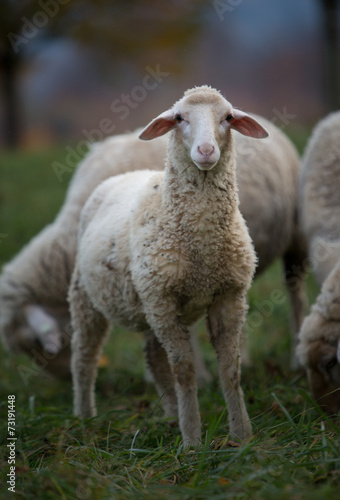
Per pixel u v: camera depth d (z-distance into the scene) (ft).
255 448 23.17
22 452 25.18
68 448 25.26
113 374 41.96
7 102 151.23
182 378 26.20
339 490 19.34
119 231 28.35
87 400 32.78
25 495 21.45
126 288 27.94
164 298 26.12
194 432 25.71
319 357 31.07
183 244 25.70
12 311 42.06
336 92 104.78
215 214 25.45
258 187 39.91
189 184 25.35
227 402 26.35
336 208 37.45
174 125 25.84
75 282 32.68
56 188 82.69
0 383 42.75
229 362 26.45
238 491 20.07
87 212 32.65
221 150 25.43
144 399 35.14
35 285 41.24
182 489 20.59
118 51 144.97
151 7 139.44
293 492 19.31
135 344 48.85
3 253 62.75
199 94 25.52
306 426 24.95
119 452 25.27
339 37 105.60
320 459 21.76
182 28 144.15
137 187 30.07
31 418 32.22
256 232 40.04
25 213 72.90
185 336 26.43
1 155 112.57
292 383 35.24
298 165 44.93
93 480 22.02
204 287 25.99
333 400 31.22
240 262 26.05
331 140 39.17
